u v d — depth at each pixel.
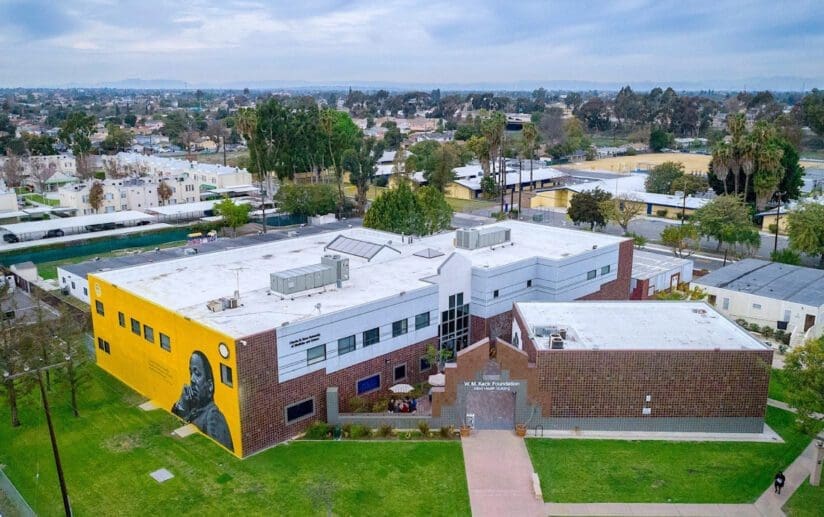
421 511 33.41
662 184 128.50
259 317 41.62
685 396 41.09
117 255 93.62
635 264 74.56
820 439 34.84
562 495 34.72
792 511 33.09
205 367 40.03
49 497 34.75
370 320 44.88
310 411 42.12
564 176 152.00
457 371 40.94
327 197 116.38
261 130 127.94
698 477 36.31
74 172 165.00
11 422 43.34
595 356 40.62
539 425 41.59
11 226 101.38
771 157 96.62
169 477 36.53
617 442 40.34
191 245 87.12
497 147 119.19
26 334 44.69
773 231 101.06
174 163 155.38
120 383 49.53
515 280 55.59
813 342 35.34
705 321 47.16
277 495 34.78
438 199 83.00
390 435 41.31
